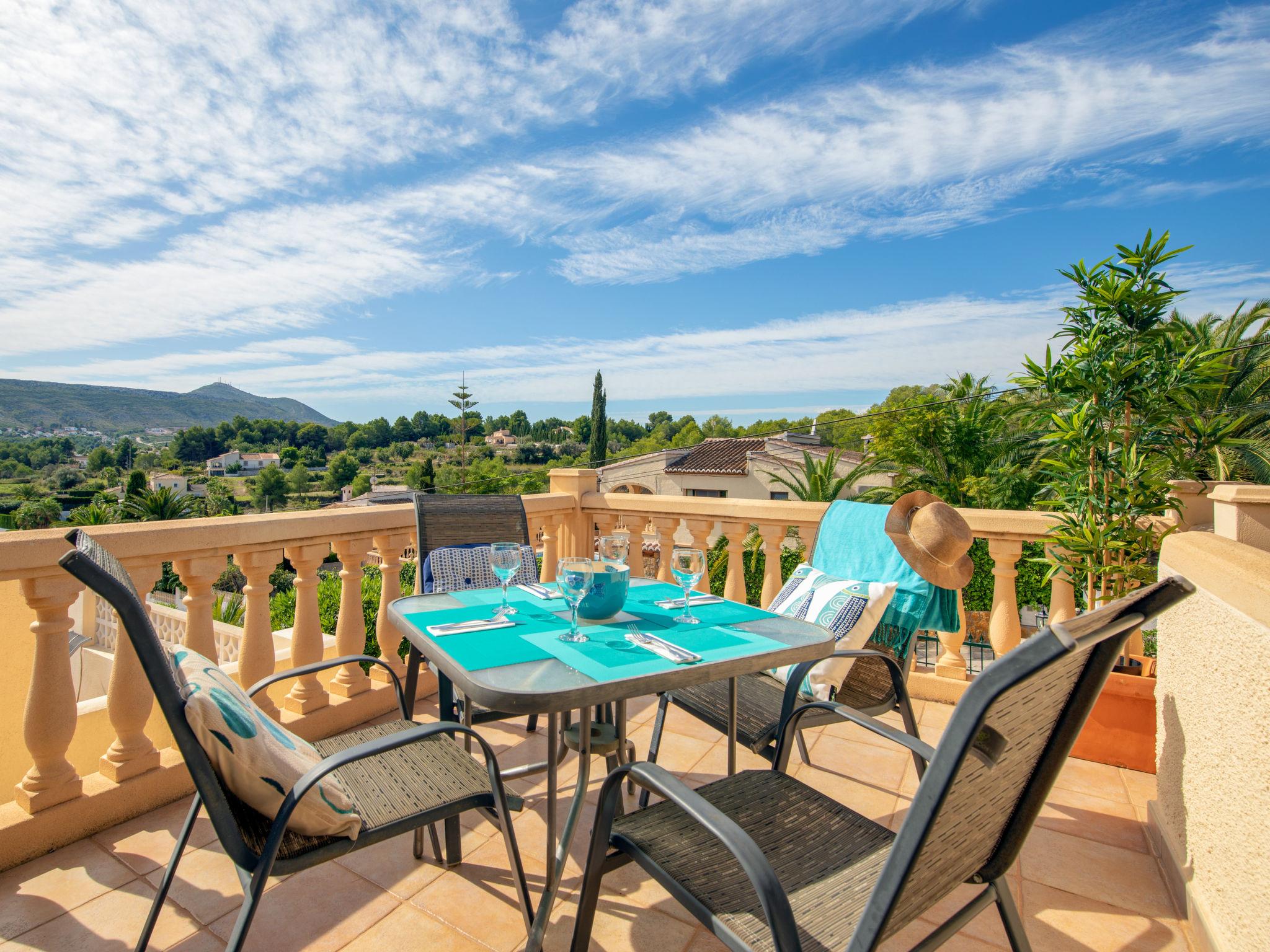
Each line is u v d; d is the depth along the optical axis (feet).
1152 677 9.52
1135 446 9.73
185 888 6.68
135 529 7.72
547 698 4.67
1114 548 9.77
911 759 9.79
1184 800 6.53
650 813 5.33
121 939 5.96
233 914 6.31
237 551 8.93
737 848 3.67
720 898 4.32
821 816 5.37
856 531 9.40
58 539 6.95
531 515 13.93
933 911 6.61
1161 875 7.16
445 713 7.23
